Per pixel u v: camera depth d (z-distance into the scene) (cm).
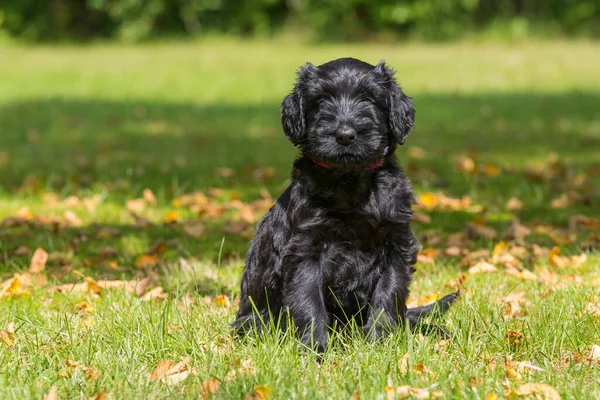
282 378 486
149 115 2022
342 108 576
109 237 952
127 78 2786
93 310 661
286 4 4125
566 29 3988
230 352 546
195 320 600
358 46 3731
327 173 570
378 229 571
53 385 496
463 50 3497
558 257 811
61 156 1500
